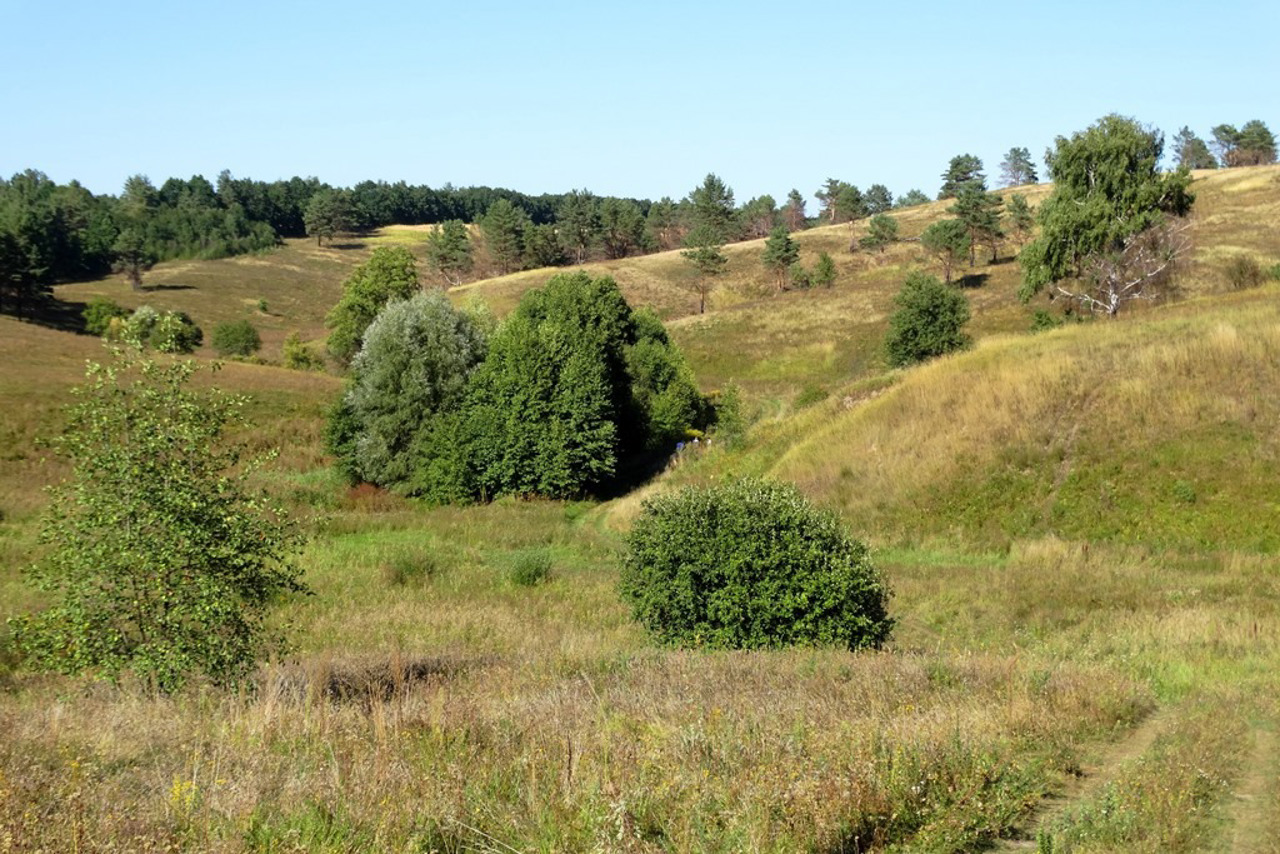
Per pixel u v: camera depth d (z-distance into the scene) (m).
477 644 18.11
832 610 15.90
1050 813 7.27
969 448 31.19
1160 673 13.62
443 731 8.09
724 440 43.78
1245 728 9.69
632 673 12.29
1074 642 16.83
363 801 6.18
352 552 29.00
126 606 11.59
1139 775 7.63
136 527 11.66
